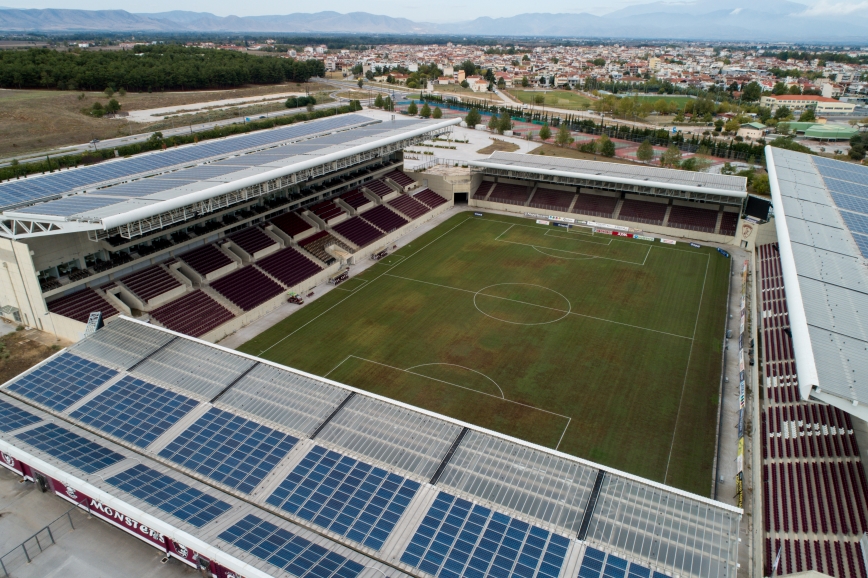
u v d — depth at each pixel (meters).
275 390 41.41
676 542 29.05
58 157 135.12
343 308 71.25
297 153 79.69
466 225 103.25
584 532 29.75
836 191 76.31
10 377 51.97
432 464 34.38
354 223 92.62
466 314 69.50
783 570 33.44
